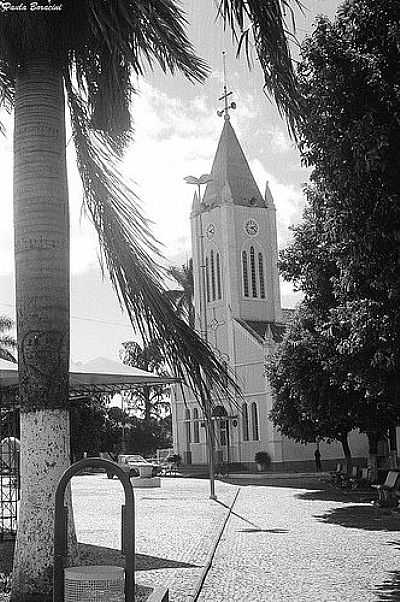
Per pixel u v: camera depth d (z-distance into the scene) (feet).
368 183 38.55
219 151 211.41
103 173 29.50
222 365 27.73
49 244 26.30
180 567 40.91
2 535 51.06
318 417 89.15
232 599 32.78
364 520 66.13
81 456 198.29
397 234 38.22
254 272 202.39
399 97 37.99
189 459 199.52
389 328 43.42
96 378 45.11
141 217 28.89
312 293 73.20
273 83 26.48
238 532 59.21
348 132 37.63
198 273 204.74
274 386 108.06
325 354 69.56
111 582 18.90
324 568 40.83
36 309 26.02
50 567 24.72
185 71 26.91
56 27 26.32
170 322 27.68
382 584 35.78
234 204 201.98
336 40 39.75
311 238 65.62
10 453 59.52
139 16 24.85
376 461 104.17
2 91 30.50
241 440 182.39
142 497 102.37
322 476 153.89
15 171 26.76
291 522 66.03
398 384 53.01
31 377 25.80
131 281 28.19
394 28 38.83
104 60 27.12
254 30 25.39
